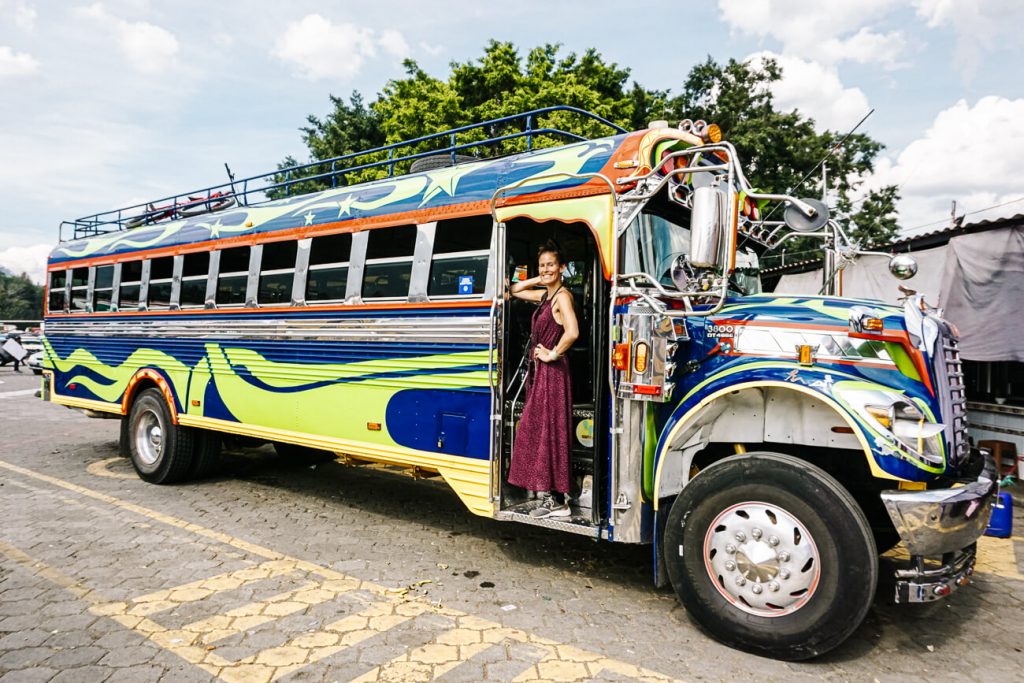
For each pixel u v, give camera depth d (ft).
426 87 62.13
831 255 15.94
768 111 78.23
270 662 11.00
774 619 11.12
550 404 13.78
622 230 12.84
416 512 20.42
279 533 18.04
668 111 77.61
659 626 12.54
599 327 13.46
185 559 15.88
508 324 14.69
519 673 10.68
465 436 15.30
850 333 11.21
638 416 12.57
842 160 74.59
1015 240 23.86
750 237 16.39
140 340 24.32
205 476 24.47
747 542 11.39
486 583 14.62
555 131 17.21
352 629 12.25
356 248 17.75
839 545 10.55
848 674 10.79
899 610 13.43
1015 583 15.03
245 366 20.54
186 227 23.34
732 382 11.84
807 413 11.87
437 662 11.03
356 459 18.72
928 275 28.19
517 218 14.79
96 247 26.94
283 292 19.56
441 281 15.97
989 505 11.19
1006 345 23.79
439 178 16.46
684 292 12.71
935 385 11.25
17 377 71.20
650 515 12.92
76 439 33.55
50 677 10.46
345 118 92.43
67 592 13.83
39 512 19.79
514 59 62.28
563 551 16.83
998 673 10.94
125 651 11.34
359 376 17.51
